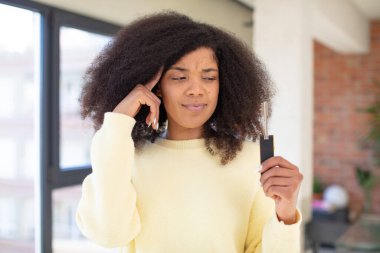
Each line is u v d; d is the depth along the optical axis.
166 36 1.03
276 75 3.28
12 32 2.89
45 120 2.32
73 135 5.67
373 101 5.60
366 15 5.34
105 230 0.99
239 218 1.06
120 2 2.70
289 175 0.95
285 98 3.25
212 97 1.04
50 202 2.37
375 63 5.59
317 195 5.51
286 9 3.25
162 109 1.14
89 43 2.59
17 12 2.27
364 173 5.48
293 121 3.22
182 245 1.04
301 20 3.21
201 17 3.48
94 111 1.13
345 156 5.75
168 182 1.07
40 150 2.34
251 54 1.19
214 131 1.13
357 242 3.26
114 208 0.98
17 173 5.66
